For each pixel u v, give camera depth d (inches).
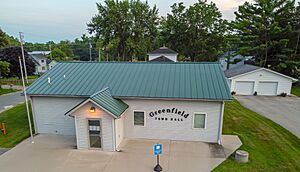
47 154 383.9
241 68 1106.7
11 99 920.9
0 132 494.6
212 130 427.8
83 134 400.2
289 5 1104.8
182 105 425.7
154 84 455.2
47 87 467.8
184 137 439.8
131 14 1640.0
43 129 485.7
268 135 464.4
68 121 473.4
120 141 429.7
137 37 1678.2
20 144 427.2
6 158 370.0
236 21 1290.6
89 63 567.2
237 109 682.2
